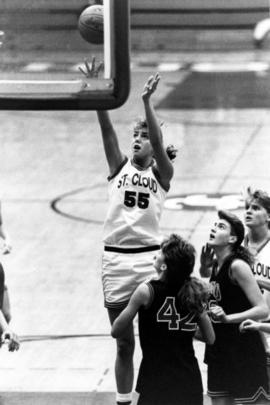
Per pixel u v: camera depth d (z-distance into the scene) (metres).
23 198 20.08
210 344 8.32
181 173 21.56
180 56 37.09
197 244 16.42
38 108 6.58
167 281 7.98
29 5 7.01
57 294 14.52
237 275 8.36
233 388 8.54
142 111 28.03
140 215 9.16
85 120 28.47
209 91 30.98
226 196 19.61
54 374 11.36
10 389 10.78
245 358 8.50
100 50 7.05
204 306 8.01
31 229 17.91
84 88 6.58
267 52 37.81
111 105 6.60
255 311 8.27
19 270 15.61
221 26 38.78
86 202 19.78
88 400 10.12
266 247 9.20
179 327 8.00
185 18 38.78
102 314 13.67
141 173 9.18
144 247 9.20
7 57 6.98
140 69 34.25
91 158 23.58
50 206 19.48
